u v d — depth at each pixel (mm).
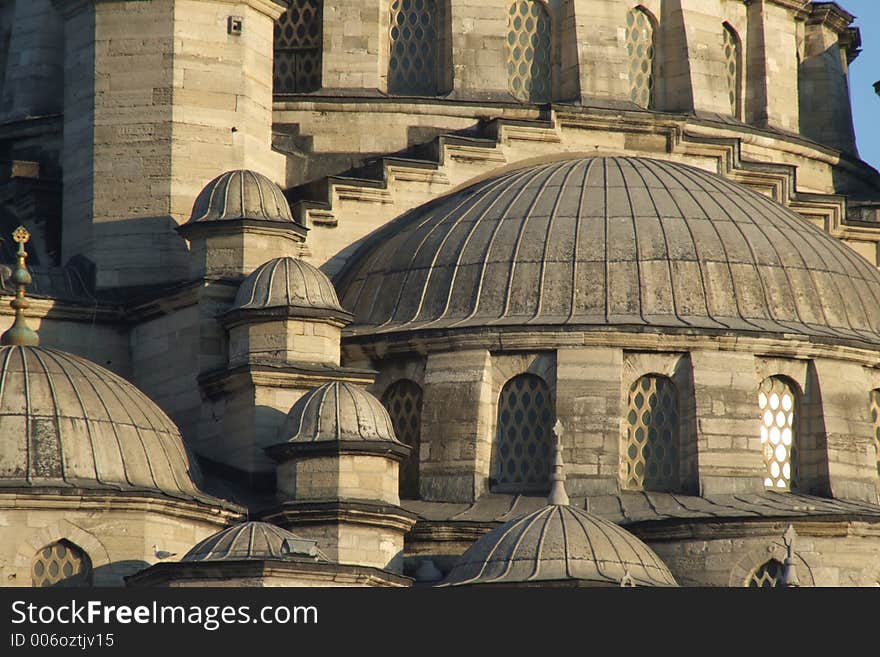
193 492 192000
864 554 198375
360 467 193875
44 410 188500
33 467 186250
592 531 186250
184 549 190000
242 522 193875
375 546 193000
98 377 194250
